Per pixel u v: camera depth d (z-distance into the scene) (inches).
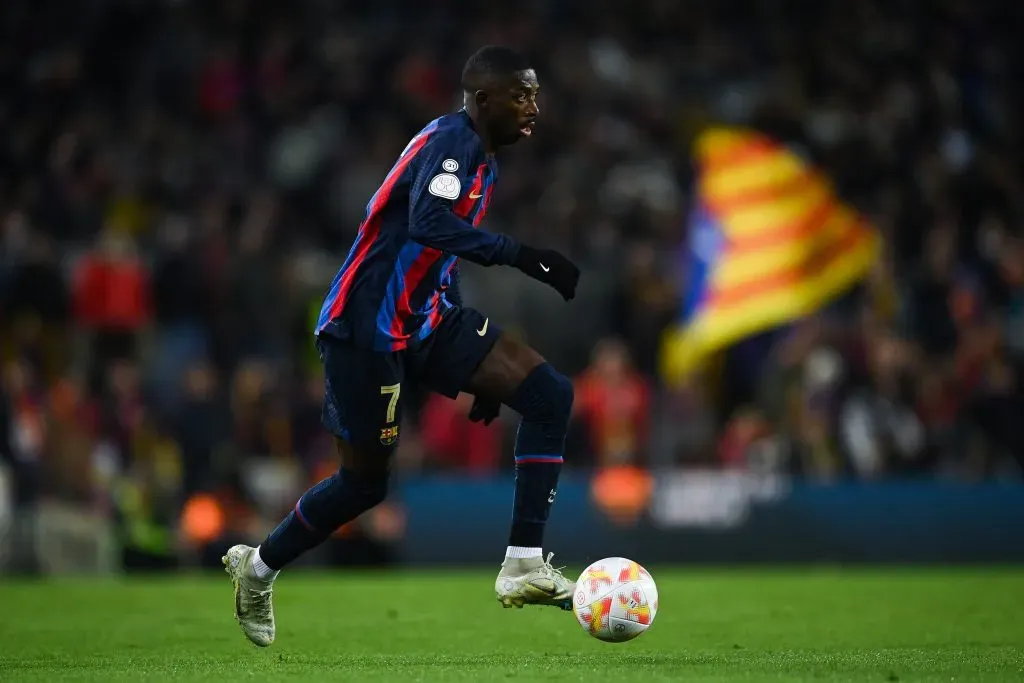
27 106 2508.6
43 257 1942.7
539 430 732.7
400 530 1621.6
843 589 1202.0
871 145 2485.2
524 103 727.1
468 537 1622.8
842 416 1817.2
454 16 2753.4
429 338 725.9
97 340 1918.1
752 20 2842.0
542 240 2167.8
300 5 2741.1
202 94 2544.3
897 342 1952.5
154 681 625.0
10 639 837.8
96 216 2235.5
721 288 2037.4
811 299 2027.6
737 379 2047.2
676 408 1856.5
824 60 2714.1
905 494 1633.9
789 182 2081.7
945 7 2827.3
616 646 790.5
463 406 1777.8
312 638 840.3
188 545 1652.3
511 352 733.3
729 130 2208.4
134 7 2669.8
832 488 1632.6
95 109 2534.5
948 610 1019.3
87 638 842.8
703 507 1621.6
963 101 2691.9
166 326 2036.2
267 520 1716.3
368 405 713.0
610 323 2014.0
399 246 705.6
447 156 696.4
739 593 1167.6
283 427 1801.2
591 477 1684.3
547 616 976.9
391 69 2581.2
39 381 1870.1
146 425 1784.0
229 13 2682.1
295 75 2571.4
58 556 1583.4
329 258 2220.7
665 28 2787.9
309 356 2001.7
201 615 993.5
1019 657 721.0
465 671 650.2
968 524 1632.6
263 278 2038.6
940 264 2161.7
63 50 2603.3
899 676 633.0
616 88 2591.0
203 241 2080.5
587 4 2797.7
